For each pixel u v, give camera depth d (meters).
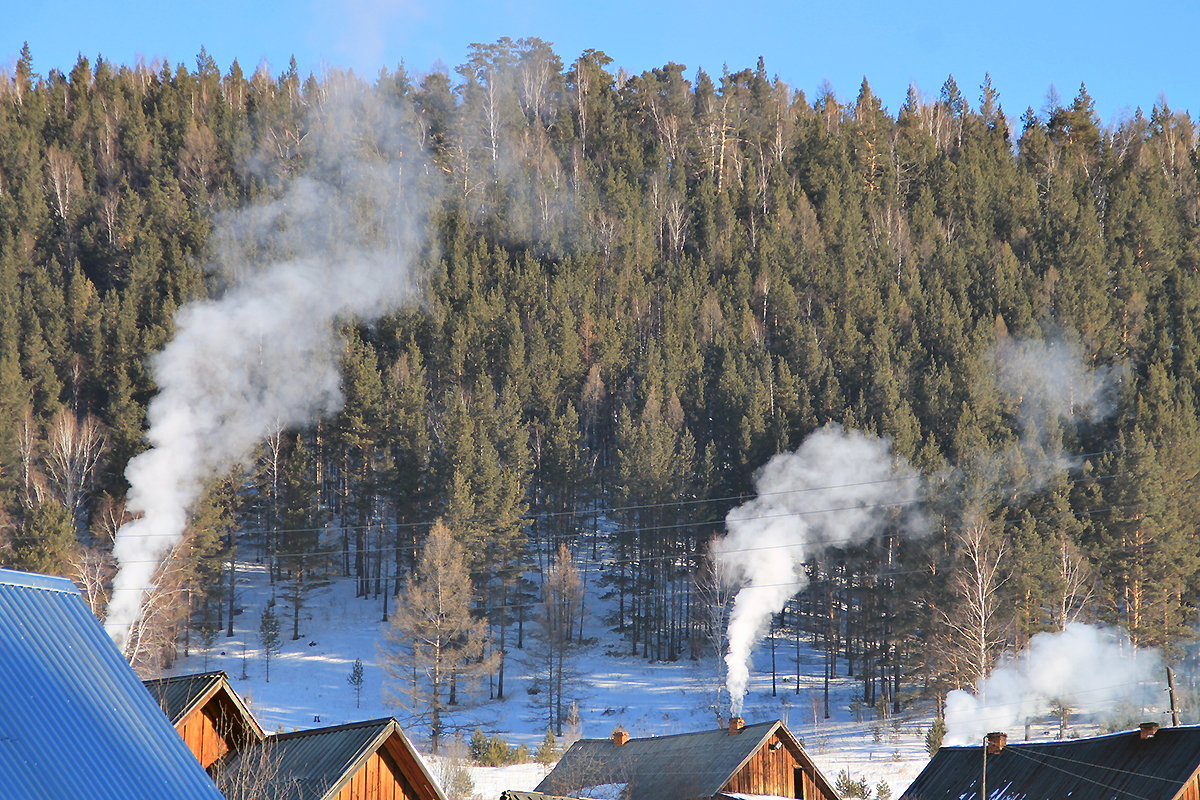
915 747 86.62
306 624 115.06
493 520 110.62
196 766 25.30
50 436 118.62
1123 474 98.62
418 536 117.88
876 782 76.50
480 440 123.50
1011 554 92.88
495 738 84.44
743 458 121.88
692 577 115.06
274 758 31.80
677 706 100.62
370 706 98.00
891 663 97.69
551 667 101.38
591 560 132.25
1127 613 95.94
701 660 111.50
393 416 131.00
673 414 133.12
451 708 99.38
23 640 25.39
